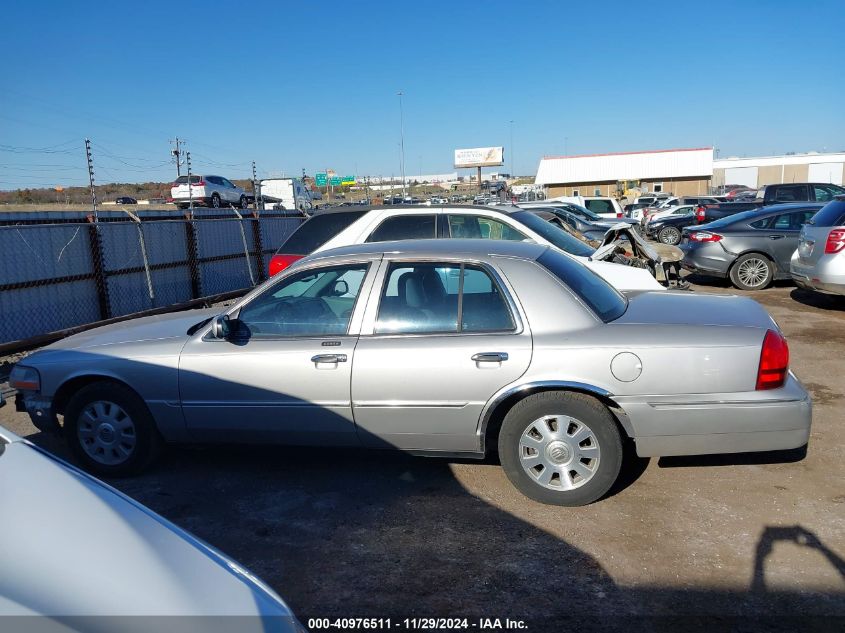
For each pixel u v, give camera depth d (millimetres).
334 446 4500
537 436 4156
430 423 4254
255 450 4789
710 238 12656
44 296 10352
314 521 4129
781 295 11641
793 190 19359
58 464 2428
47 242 10398
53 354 4895
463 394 4164
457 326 4266
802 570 3432
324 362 4328
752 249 12336
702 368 3979
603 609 3168
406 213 7969
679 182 61469
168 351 4652
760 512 4043
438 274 4387
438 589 3377
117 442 4785
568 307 4180
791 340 8227
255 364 4453
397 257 4477
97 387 4754
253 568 3617
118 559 1939
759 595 3234
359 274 4500
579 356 4031
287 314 4562
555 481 4172
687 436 4035
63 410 4961
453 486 4539
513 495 4371
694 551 3643
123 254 12102
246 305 4633
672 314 4367
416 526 4020
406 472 4793
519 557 3641
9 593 1702
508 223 7805
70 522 2066
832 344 7973
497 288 4277
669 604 3191
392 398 4262
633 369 4004
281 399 4434
